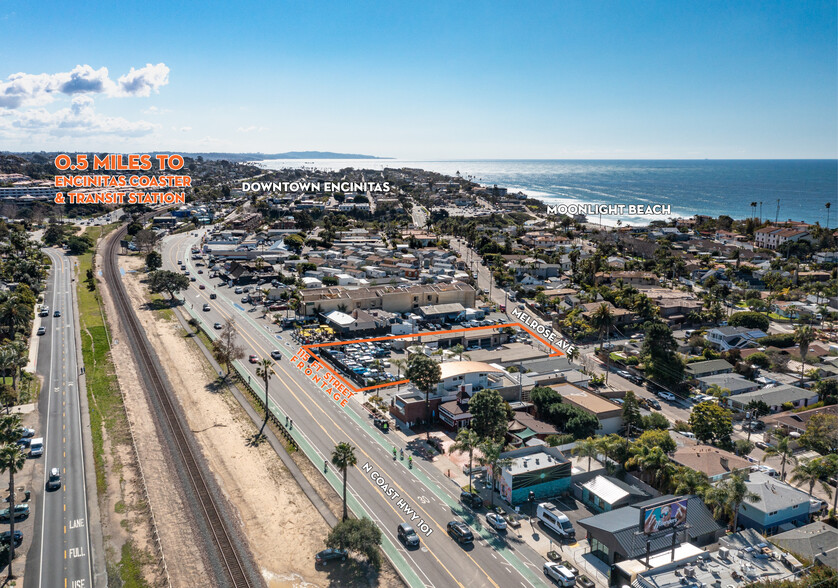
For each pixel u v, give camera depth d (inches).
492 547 2684.5
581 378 4736.7
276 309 6875.0
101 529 2780.5
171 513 2928.2
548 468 3149.6
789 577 2356.1
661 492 3147.1
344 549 2564.0
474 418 3548.2
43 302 6781.5
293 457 3503.9
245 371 4904.0
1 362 4146.2
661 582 2311.8
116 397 4286.4
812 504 2997.0
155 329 6038.4
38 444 3467.0
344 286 7751.0
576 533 2829.7
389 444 3703.3
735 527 2770.7
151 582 2437.3
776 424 4079.7
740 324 6230.3
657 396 4731.8
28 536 2711.6
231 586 2426.2
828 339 5984.3
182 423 3932.1
